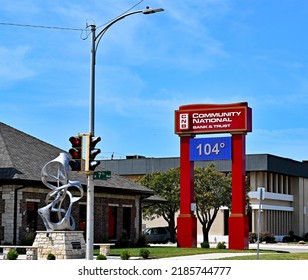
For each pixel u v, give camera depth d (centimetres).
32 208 4038
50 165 4366
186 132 4609
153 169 8650
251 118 4494
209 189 6400
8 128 4628
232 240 4391
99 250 3953
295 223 8950
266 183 8250
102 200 4625
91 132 2686
